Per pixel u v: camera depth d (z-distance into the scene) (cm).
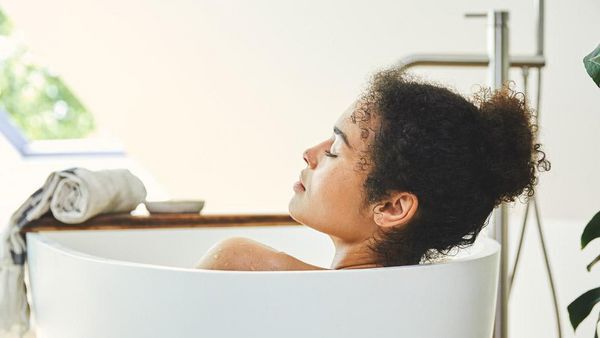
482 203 113
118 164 443
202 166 367
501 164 113
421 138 107
